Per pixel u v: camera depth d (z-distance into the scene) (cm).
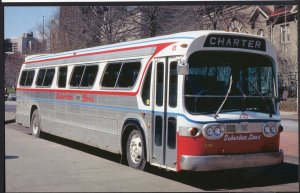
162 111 913
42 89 1565
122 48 1104
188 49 863
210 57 891
